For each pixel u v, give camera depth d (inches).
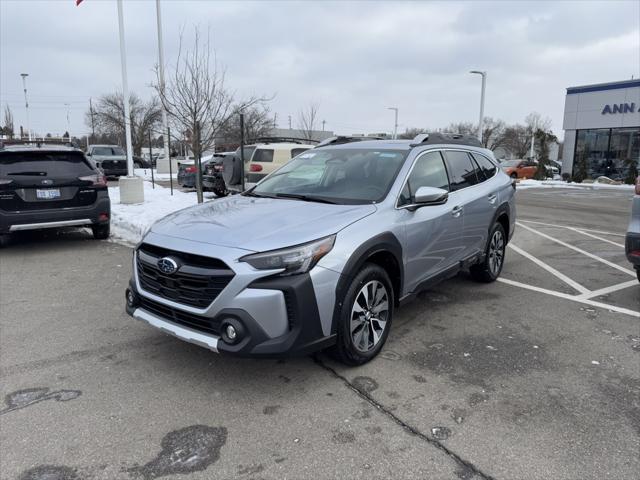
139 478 99.5
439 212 177.5
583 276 257.9
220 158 617.9
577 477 99.7
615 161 1159.6
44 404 126.3
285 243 125.2
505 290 229.3
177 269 128.8
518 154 2898.6
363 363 147.6
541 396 131.5
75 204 307.3
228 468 102.5
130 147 513.7
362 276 139.4
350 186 168.4
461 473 101.0
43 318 188.2
